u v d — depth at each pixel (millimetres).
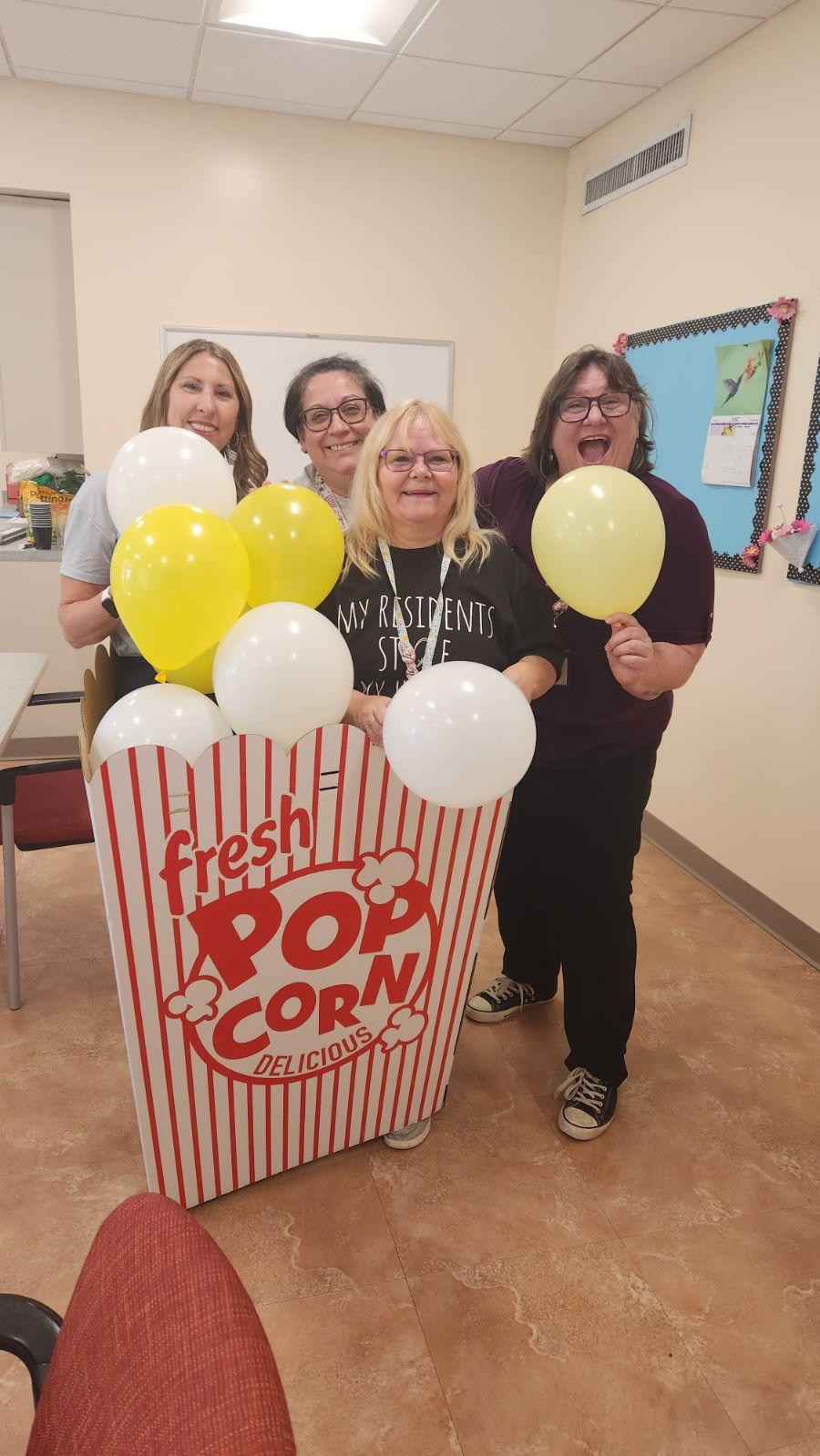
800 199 2525
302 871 1427
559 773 1761
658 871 3213
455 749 1215
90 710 1452
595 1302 1510
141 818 1268
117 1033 2184
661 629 1662
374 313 3869
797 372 2572
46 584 3654
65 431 4152
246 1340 458
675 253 3117
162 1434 448
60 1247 1579
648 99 3236
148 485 1424
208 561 1232
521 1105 1979
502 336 4027
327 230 3732
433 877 1548
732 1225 1676
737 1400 1360
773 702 2758
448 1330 1452
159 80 3260
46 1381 578
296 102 3432
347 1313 1476
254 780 1321
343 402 2117
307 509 1398
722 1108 1988
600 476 1402
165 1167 1570
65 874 3008
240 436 2053
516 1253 1600
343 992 1577
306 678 1280
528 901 2141
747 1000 2410
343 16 2760
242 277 3705
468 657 1506
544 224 3936
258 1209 1671
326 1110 1705
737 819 2951
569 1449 1287
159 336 3689
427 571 1521
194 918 1373
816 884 2611
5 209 3727
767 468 2686
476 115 3484
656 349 3213
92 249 3555
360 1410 1328
